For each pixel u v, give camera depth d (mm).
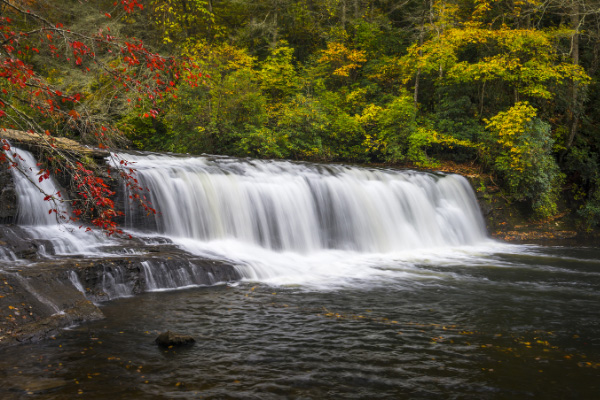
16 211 9617
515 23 24312
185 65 5668
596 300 8688
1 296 6273
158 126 22766
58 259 8141
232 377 4887
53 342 5750
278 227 13477
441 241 16500
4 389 4457
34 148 10422
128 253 9367
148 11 24516
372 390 4676
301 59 30344
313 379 4898
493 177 20562
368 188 16031
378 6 32719
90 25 18016
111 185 10688
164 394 4457
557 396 4645
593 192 20859
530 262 13062
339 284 9672
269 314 7215
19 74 5062
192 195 12180
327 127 23234
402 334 6430
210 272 9406
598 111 23500
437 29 23562
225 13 29641
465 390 4727
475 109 23391
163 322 6668
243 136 20547
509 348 5984
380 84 27094
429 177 18031
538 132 19359
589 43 25250
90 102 13672
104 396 4371
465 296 8828
